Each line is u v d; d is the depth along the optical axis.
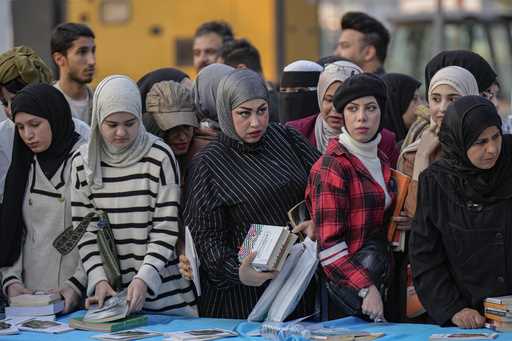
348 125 10.15
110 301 10.36
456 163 9.80
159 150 10.70
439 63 11.74
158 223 10.64
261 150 10.58
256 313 10.29
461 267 9.83
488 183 9.75
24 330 10.19
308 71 12.48
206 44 17.70
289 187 10.46
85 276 10.98
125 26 27.94
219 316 10.85
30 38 25.44
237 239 10.52
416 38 32.06
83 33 14.34
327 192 10.04
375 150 10.27
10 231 11.06
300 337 9.50
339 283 9.98
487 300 9.59
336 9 35.00
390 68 32.12
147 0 27.83
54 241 10.90
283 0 27.11
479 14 31.92
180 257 10.70
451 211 9.85
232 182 10.45
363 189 10.10
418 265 9.96
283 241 9.98
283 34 27.06
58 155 11.13
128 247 10.73
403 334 9.52
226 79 10.46
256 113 10.36
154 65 27.72
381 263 10.06
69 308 10.87
